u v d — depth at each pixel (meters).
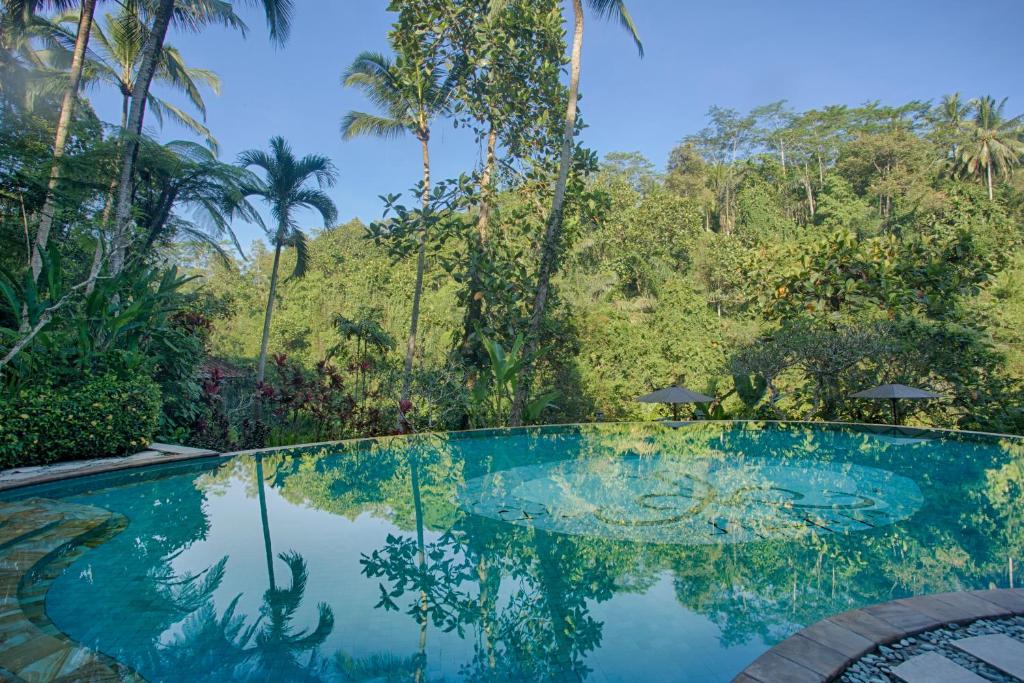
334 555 3.66
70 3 10.12
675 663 2.28
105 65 13.86
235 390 14.05
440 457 7.16
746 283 13.45
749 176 37.06
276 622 2.68
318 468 6.47
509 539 4.00
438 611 2.81
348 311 21.17
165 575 3.29
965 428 10.40
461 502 5.01
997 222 26.41
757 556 3.61
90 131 9.38
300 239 16.30
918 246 11.33
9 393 5.80
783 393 11.86
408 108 13.03
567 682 2.15
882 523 4.31
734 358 12.41
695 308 17.38
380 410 10.85
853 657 2.07
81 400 6.06
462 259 11.80
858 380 11.10
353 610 2.83
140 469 6.21
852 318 11.33
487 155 12.36
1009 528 4.14
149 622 2.67
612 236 23.42
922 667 2.00
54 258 6.56
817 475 5.97
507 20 10.99
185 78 15.75
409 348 12.36
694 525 4.30
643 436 8.80
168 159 11.09
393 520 4.46
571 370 14.09
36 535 3.90
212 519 4.46
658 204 27.50
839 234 11.87
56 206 8.73
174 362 8.94
